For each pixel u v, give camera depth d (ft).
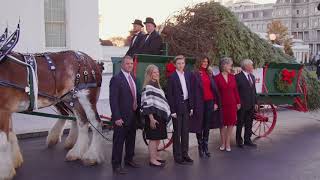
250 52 31.71
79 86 23.41
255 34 33.32
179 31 29.53
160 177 22.00
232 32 30.73
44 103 22.33
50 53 23.25
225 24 30.58
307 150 28.53
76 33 42.96
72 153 24.89
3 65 20.27
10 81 20.31
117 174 22.44
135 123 23.53
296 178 21.89
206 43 29.60
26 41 39.55
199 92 25.22
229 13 31.07
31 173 22.54
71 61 23.21
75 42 42.93
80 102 23.85
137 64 25.05
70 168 23.53
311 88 36.52
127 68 22.80
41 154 26.73
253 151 28.14
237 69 30.60
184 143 24.61
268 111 42.70
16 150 23.12
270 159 25.95
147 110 22.85
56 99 22.74
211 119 26.86
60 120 28.35
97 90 24.56
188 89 24.56
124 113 22.54
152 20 27.81
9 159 20.43
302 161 25.46
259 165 24.52
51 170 23.12
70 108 25.67
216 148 29.07
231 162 25.16
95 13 44.16
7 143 20.31
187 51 29.27
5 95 20.15
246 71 28.89
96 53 44.62
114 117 22.29
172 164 24.61
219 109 26.89
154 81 23.36
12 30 38.63
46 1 41.04
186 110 24.44
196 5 31.14
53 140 28.35
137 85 23.62
